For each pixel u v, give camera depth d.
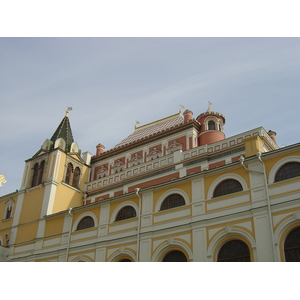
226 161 30.78
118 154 43.34
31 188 38.34
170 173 33.50
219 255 22.31
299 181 21.00
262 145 26.80
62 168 39.19
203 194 24.42
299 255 19.30
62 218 32.31
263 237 20.67
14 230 36.12
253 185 22.58
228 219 22.55
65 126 44.22
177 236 24.27
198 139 38.53
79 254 28.88
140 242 25.72
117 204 28.86
